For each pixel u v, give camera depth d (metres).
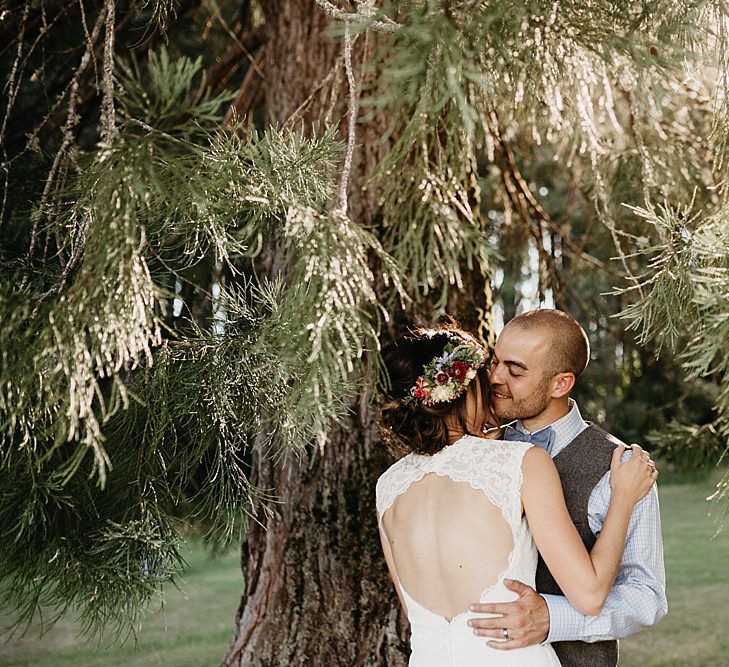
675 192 2.93
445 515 1.79
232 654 2.86
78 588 1.80
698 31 1.47
